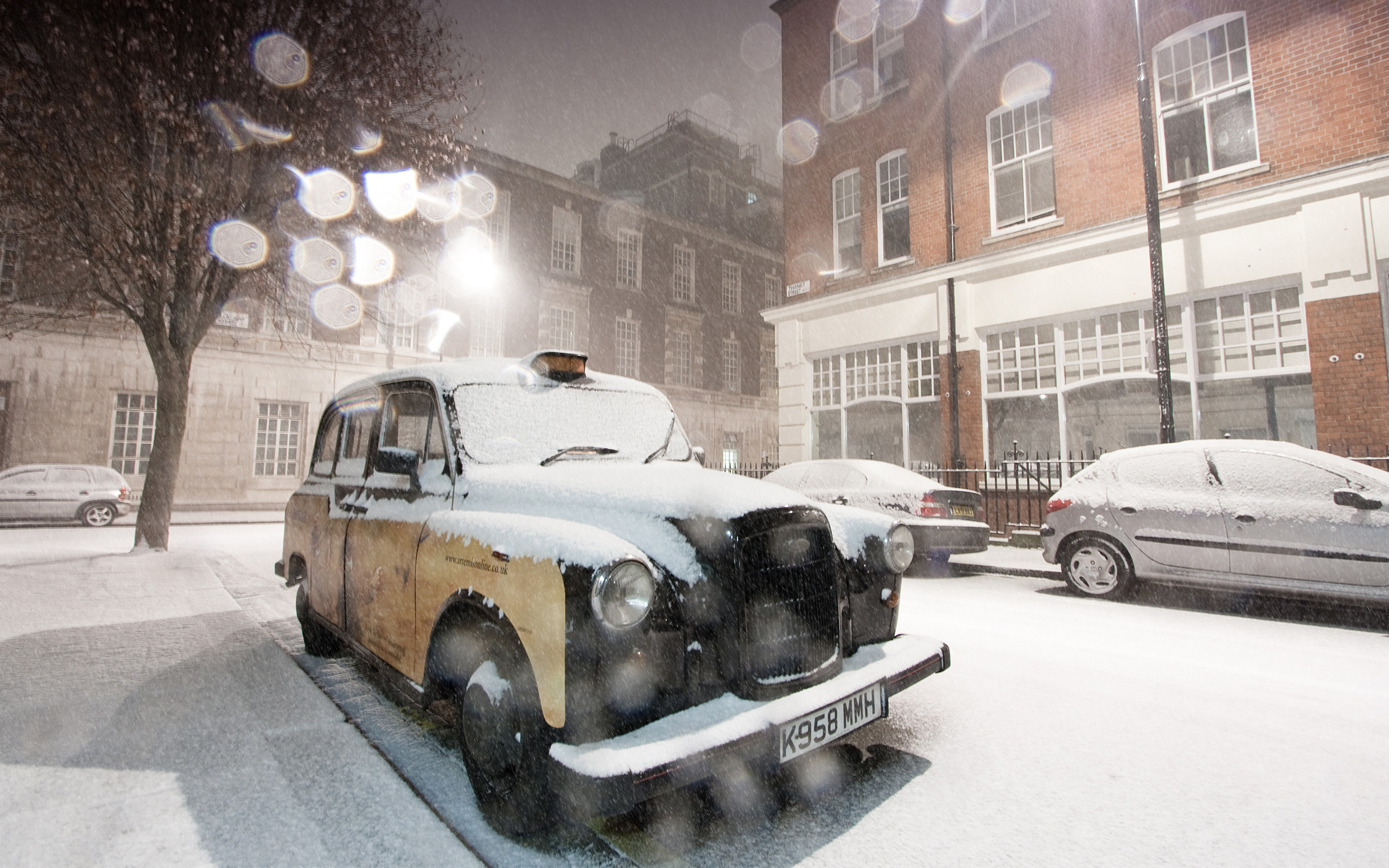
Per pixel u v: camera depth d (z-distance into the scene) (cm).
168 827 233
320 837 228
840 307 1337
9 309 1395
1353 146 808
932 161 1223
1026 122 1117
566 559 216
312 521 424
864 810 254
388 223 1030
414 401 354
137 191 830
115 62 761
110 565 834
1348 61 817
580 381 385
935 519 763
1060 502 688
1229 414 909
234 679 395
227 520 1567
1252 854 224
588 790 186
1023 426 1129
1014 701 369
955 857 222
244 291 1077
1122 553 640
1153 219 860
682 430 401
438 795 258
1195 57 945
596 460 339
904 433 1225
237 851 219
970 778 280
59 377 1700
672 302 2945
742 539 237
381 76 924
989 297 1112
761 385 3294
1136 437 1021
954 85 1202
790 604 247
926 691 385
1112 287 973
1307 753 304
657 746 197
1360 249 781
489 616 242
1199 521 587
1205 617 573
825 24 1427
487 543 246
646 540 241
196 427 1875
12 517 1359
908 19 1278
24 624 532
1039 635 512
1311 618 568
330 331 2070
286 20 852
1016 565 826
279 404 2016
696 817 248
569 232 2662
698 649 229
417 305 2238
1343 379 789
